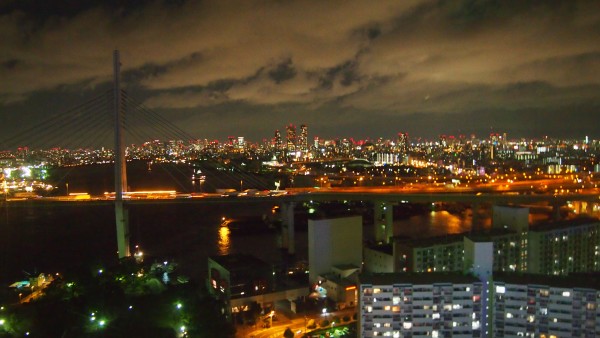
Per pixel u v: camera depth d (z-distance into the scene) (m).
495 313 100.88
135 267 137.25
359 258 166.25
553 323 96.69
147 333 92.00
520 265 149.88
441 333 101.00
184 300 111.62
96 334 91.25
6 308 106.12
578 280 100.00
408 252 141.00
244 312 130.25
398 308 100.88
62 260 198.00
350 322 125.75
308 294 145.25
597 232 161.00
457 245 143.88
